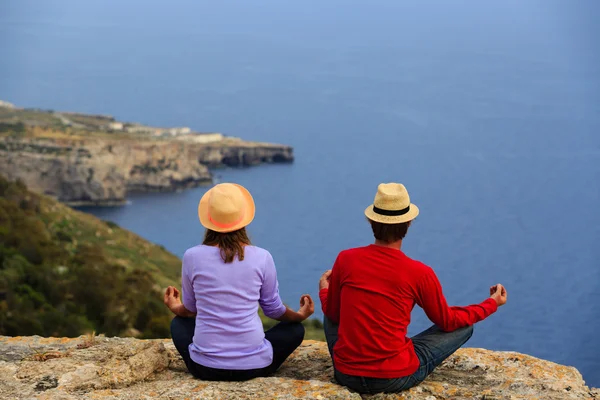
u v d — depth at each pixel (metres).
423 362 5.33
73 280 68.06
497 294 5.50
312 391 5.28
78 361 6.21
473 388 5.54
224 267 5.38
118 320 60.44
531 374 5.77
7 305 54.75
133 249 131.00
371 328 5.11
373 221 5.20
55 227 115.12
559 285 180.62
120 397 5.36
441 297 5.18
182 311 5.84
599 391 5.54
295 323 5.88
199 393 5.34
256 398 5.21
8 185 125.81
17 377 5.84
